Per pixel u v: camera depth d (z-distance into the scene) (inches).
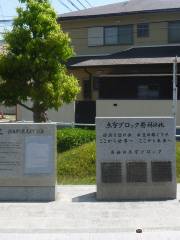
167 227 383.2
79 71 1182.9
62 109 1060.5
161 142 473.7
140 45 1244.5
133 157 472.4
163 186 471.5
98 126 474.0
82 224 393.4
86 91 1190.9
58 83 802.2
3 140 469.1
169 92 1048.2
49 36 786.8
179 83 1013.2
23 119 1102.4
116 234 368.8
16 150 469.4
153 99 1020.5
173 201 463.5
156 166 471.8
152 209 434.9
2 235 368.8
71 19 1301.7
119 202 461.7
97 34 1289.4
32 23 793.6
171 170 472.4
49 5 807.7
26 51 789.9
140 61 1067.9
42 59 786.8
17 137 468.8
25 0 796.6
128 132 474.3
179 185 535.2
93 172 607.2
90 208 440.5
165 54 1148.5
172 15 1215.6
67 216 415.8
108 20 1275.8
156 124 474.3
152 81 1061.1
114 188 470.6
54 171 467.8
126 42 1259.2
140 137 474.0
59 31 807.7
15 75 797.2
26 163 468.4
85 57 1272.1
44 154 468.1
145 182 471.2
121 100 1035.3
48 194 468.1
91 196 486.9
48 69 795.4
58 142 698.8
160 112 1010.1
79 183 573.9
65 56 805.9
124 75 1076.5
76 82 831.7
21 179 468.8
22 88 799.1
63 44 797.9
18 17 799.1
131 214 419.5
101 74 1105.4
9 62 788.0
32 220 405.4
